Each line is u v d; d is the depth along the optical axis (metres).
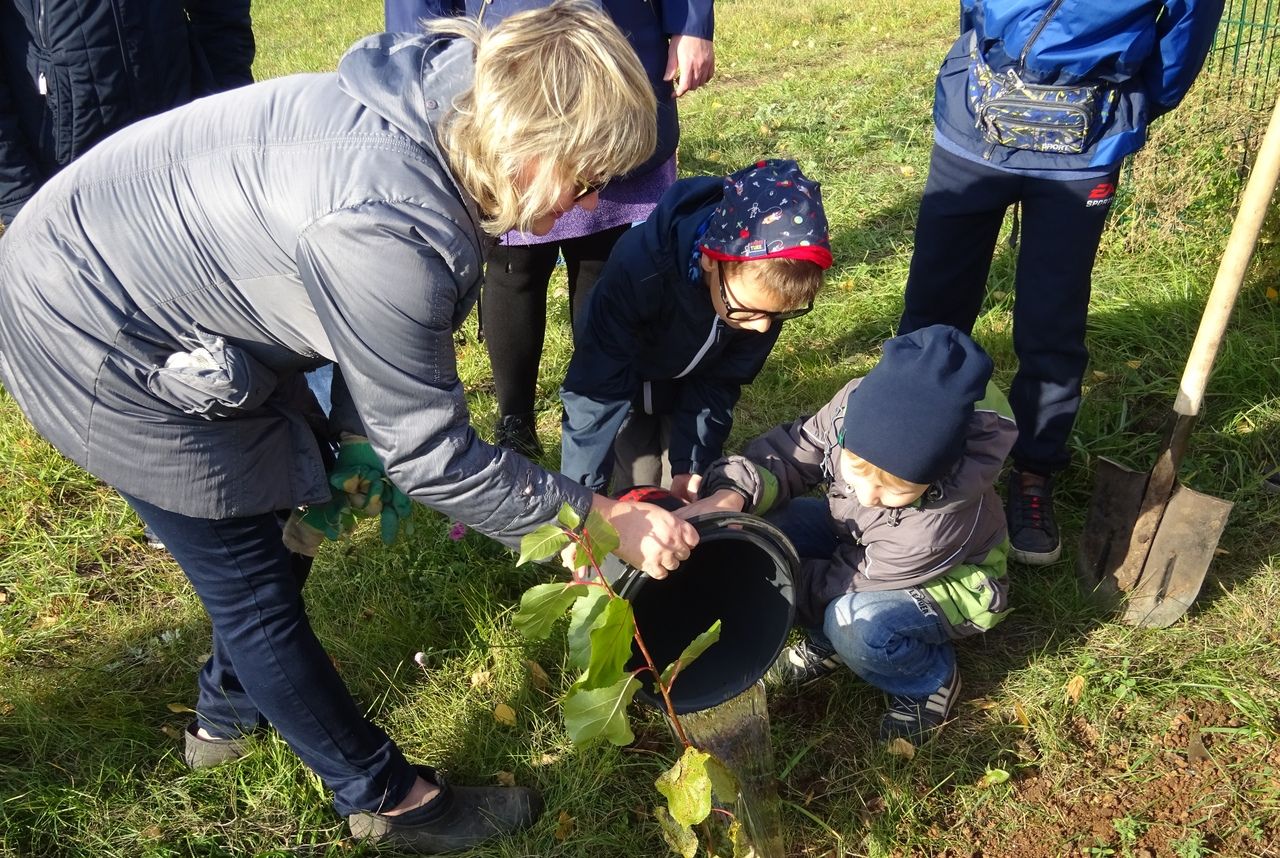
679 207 2.38
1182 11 2.55
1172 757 2.46
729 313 2.26
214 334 1.78
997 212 2.98
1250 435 3.33
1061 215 2.79
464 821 2.34
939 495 2.33
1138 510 2.75
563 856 2.32
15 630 2.96
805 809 2.40
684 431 2.69
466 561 3.05
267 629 2.01
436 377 1.64
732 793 1.74
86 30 2.84
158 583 3.14
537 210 1.58
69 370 1.79
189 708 2.67
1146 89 2.71
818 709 2.65
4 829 2.37
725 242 2.18
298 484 2.01
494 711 2.63
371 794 2.20
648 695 2.05
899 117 6.28
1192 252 4.27
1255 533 3.03
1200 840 2.26
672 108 3.01
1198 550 2.68
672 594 2.35
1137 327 3.84
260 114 1.70
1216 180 4.26
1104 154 2.70
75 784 2.48
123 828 2.40
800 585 2.36
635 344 2.49
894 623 2.39
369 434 1.71
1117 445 3.36
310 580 3.06
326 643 2.84
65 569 3.19
